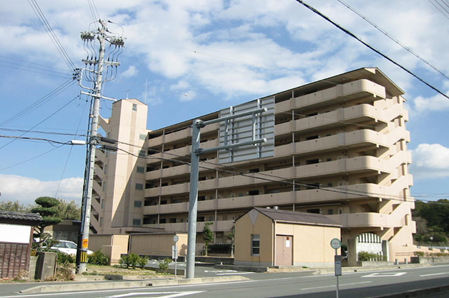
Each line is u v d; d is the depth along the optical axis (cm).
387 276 2230
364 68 3988
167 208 5609
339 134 4016
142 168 6044
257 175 4684
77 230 5781
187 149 5506
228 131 2050
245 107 2016
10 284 1677
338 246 1398
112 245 3509
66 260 2430
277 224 2881
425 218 7169
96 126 2394
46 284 1694
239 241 3089
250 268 2714
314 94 4316
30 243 1883
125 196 5788
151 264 3206
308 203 4244
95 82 2450
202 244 4816
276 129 4556
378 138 3922
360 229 3903
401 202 4188
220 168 5184
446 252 4597
